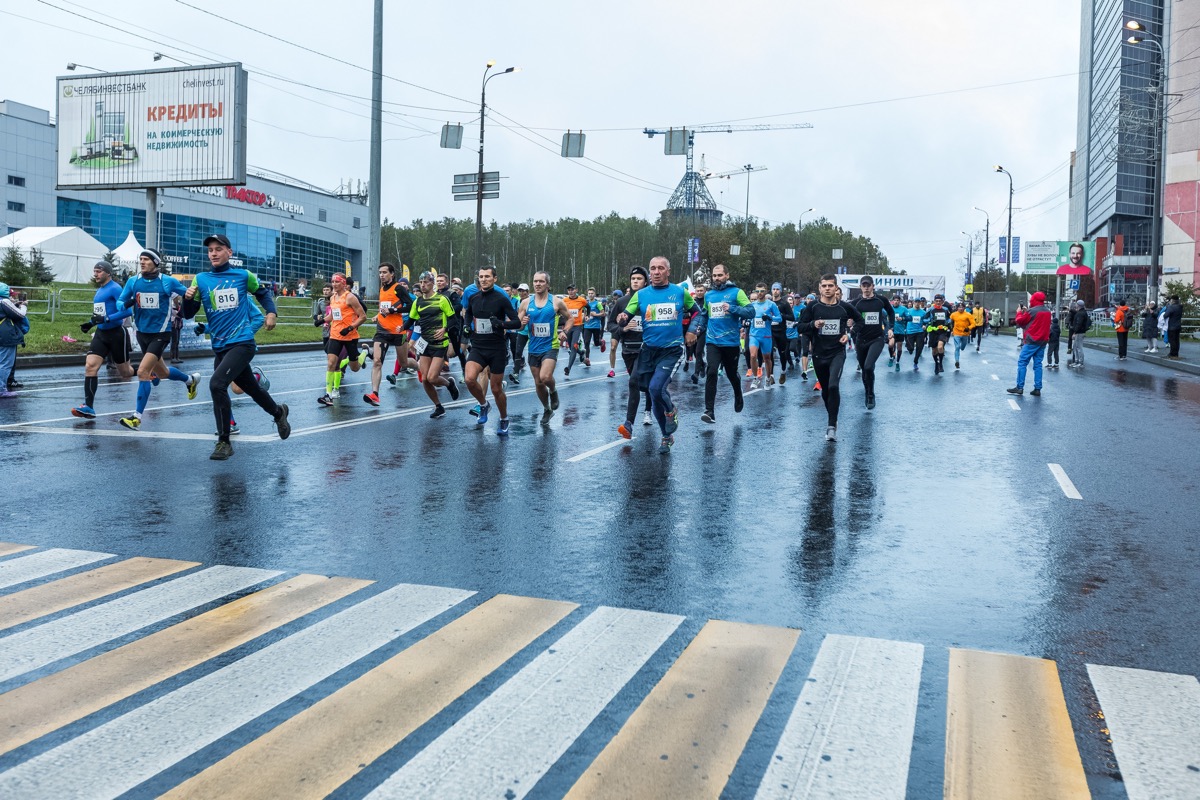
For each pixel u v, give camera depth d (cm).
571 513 682
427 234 13812
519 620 442
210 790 287
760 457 950
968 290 7431
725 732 326
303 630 426
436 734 323
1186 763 308
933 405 1477
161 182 3103
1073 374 2245
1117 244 9188
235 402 1377
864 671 382
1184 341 4344
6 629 428
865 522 666
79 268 4506
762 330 1788
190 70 3044
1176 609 473
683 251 9825
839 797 285
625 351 1513
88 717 336
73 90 3178
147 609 456
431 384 1214
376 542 592
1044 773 300
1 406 1288
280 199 7838
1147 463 930
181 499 715
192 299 898
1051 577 530
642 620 444
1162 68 3525
